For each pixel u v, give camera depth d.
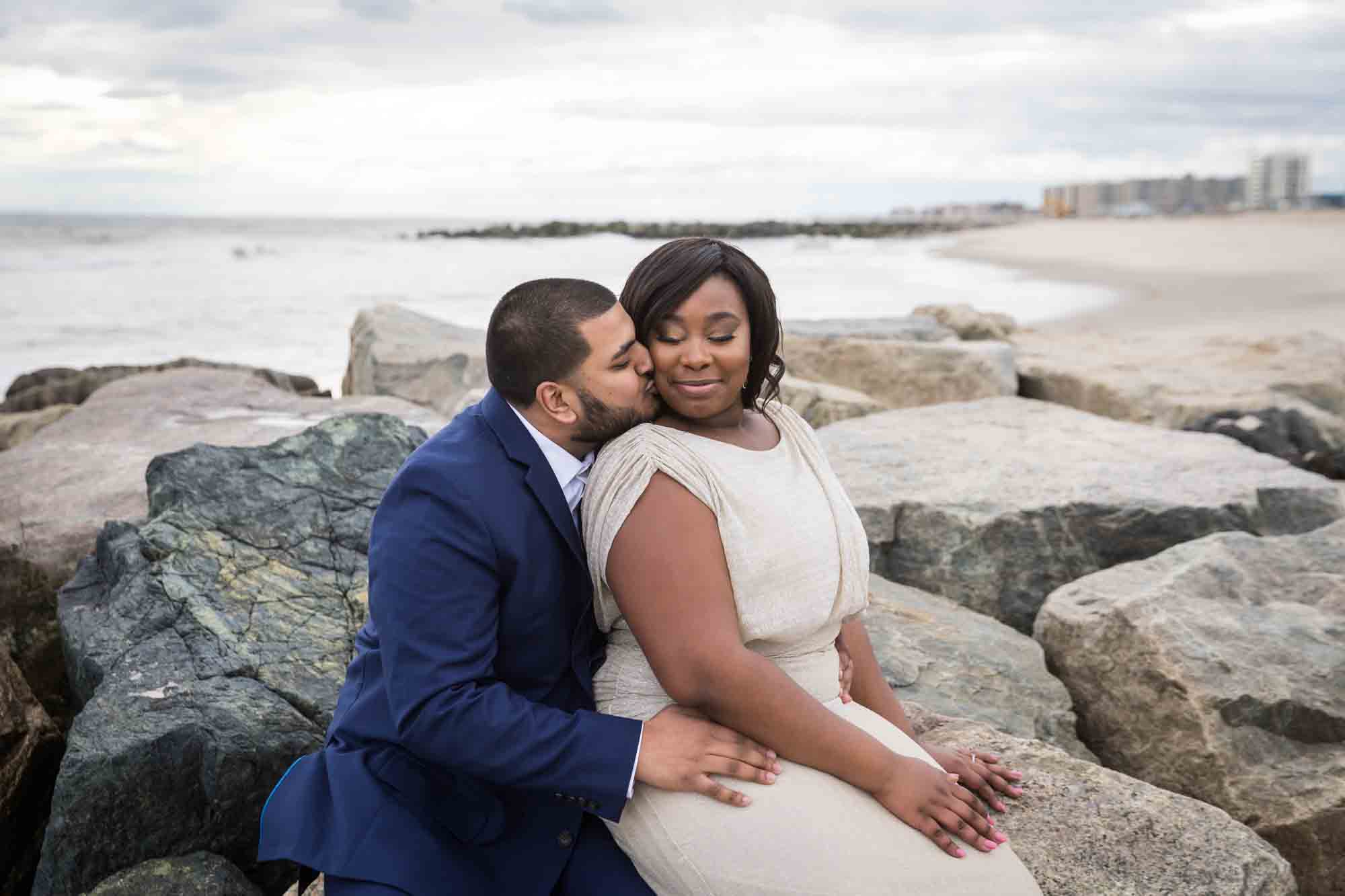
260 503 3.90
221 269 43.66
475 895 2.09
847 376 9.52
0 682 3.49
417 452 2.17
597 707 2.28
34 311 25.70
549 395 2.15
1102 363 9.85
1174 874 2.36
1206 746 3.44
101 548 3.93
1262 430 7.77
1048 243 55.47
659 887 2.13
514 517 2.09
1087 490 5.06
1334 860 3.22
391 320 10.08
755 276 2.24
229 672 3.26
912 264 42.47
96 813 2.92
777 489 2.21
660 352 2.20
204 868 2.93
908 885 2.01
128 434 6.52
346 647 3.47
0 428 8.77
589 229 95.31
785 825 2.03
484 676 2.05
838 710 2.30
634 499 2.10
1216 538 4.30
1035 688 3.81
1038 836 2.49
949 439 6.13
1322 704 3.41
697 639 2.07
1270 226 63.66
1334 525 4.49
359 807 2.08
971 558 4.82
